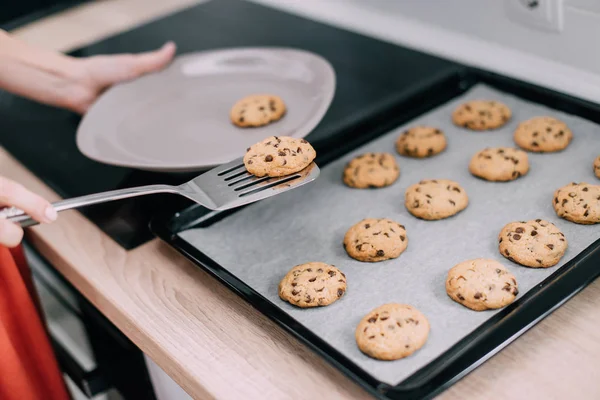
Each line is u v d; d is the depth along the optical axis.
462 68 1.28
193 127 1.23
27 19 1.78
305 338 0.77
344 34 1.51
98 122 1.23
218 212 1.02
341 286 0.85
